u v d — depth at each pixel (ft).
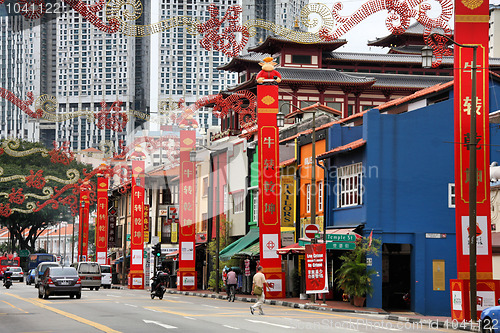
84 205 277.85
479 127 80.69
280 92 277.23
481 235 79.51
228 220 172.96
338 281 125.39
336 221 130.93
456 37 81.10
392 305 121.49
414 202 119.55
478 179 80.18
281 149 158.10
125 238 274.16
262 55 299.38
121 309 96.32
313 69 280.51
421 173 120.37
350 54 316.60
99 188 254.27
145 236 237.04
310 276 111.65
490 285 78.74
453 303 78.95
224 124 246.27
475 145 77.41
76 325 68.49
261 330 61.46
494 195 106.32
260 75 134.21
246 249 151.64
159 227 227.40
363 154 121.19
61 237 588.09
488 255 79.25
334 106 281.95
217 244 157.99
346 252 119.85
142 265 216.13
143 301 123.44
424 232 119.03
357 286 111.04
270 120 133.59
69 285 130.11
